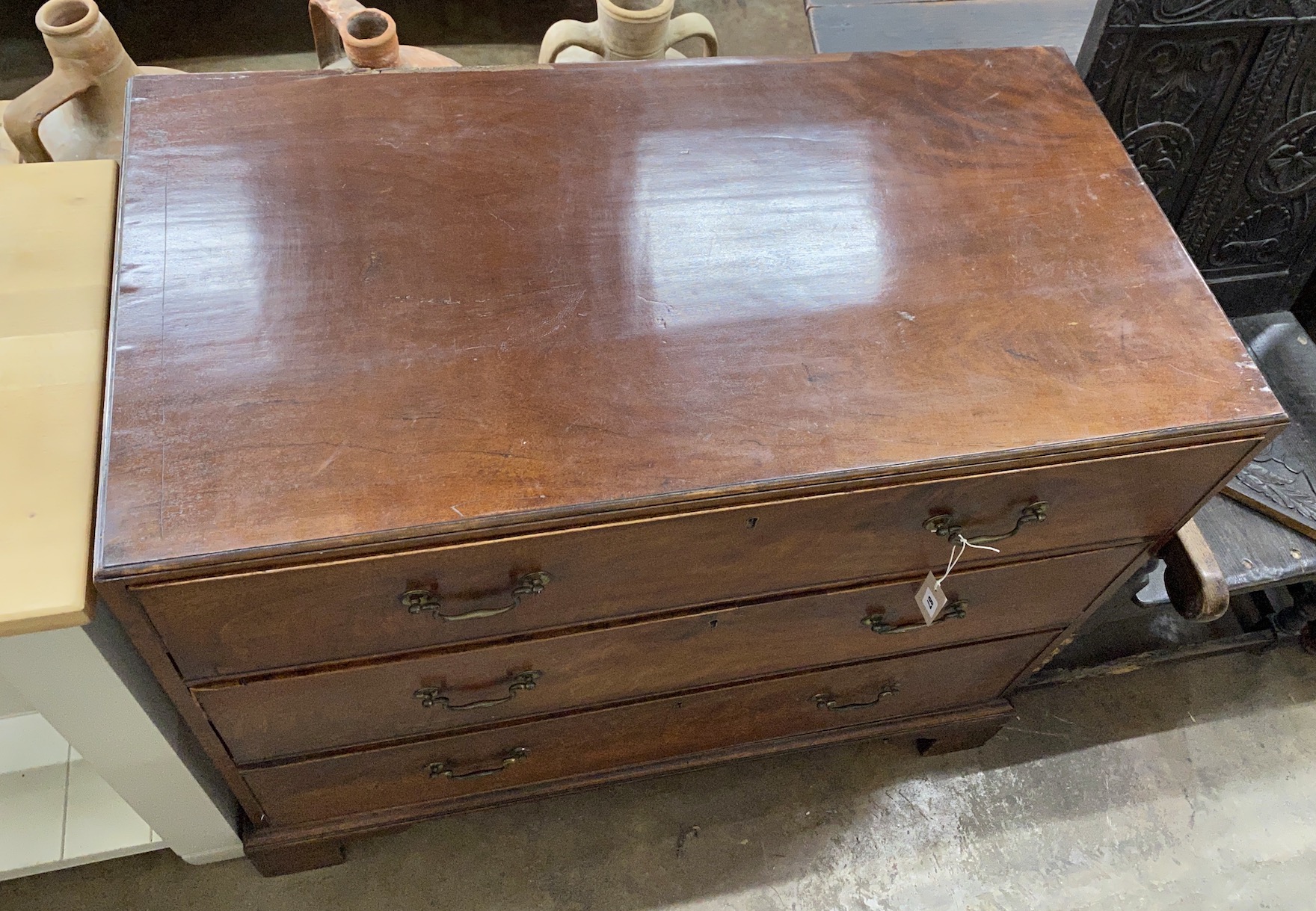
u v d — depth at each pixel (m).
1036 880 1.24
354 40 0.95
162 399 0.66
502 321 0.73
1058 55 1.00
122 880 1.14
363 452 0.65
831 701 1.07
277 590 0.64
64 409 0.67
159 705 0.83
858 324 0.76
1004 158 0.90
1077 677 1.33
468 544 0.65
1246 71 1.08
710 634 0.87
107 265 0.76
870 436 0.70
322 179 0.79
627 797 1.26
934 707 1.18
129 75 0.95
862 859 1.24
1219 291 1.37
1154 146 1.14
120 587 0.60
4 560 0.60
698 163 0.85
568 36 1.08
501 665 0.82
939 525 0.78
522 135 0.85
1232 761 1.35
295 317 0.71
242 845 1.08
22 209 0.78
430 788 1.03
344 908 1.15
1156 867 1.26
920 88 0.95
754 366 0.73
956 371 0.74
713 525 0.70
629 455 0.67
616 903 1.19
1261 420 0.74
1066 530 0.85
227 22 1.79
